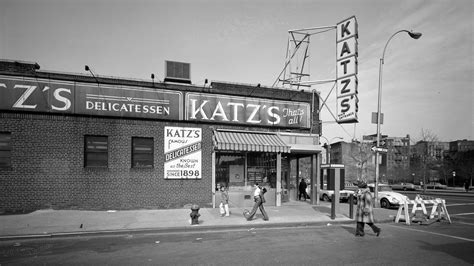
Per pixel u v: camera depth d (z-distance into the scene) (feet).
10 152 40.70
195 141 47.67
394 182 245.45
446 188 187.73
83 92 43.09
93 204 42.78
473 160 191.42
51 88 41.93
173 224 34.14
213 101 48.80
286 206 50.80
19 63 40.96
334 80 53.98
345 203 65.31
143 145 45.93
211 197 47.73
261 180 50.85
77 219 36.35
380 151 56.03
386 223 39.75
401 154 279.08
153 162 45.70
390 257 22.85
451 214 50.80
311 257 22.77
